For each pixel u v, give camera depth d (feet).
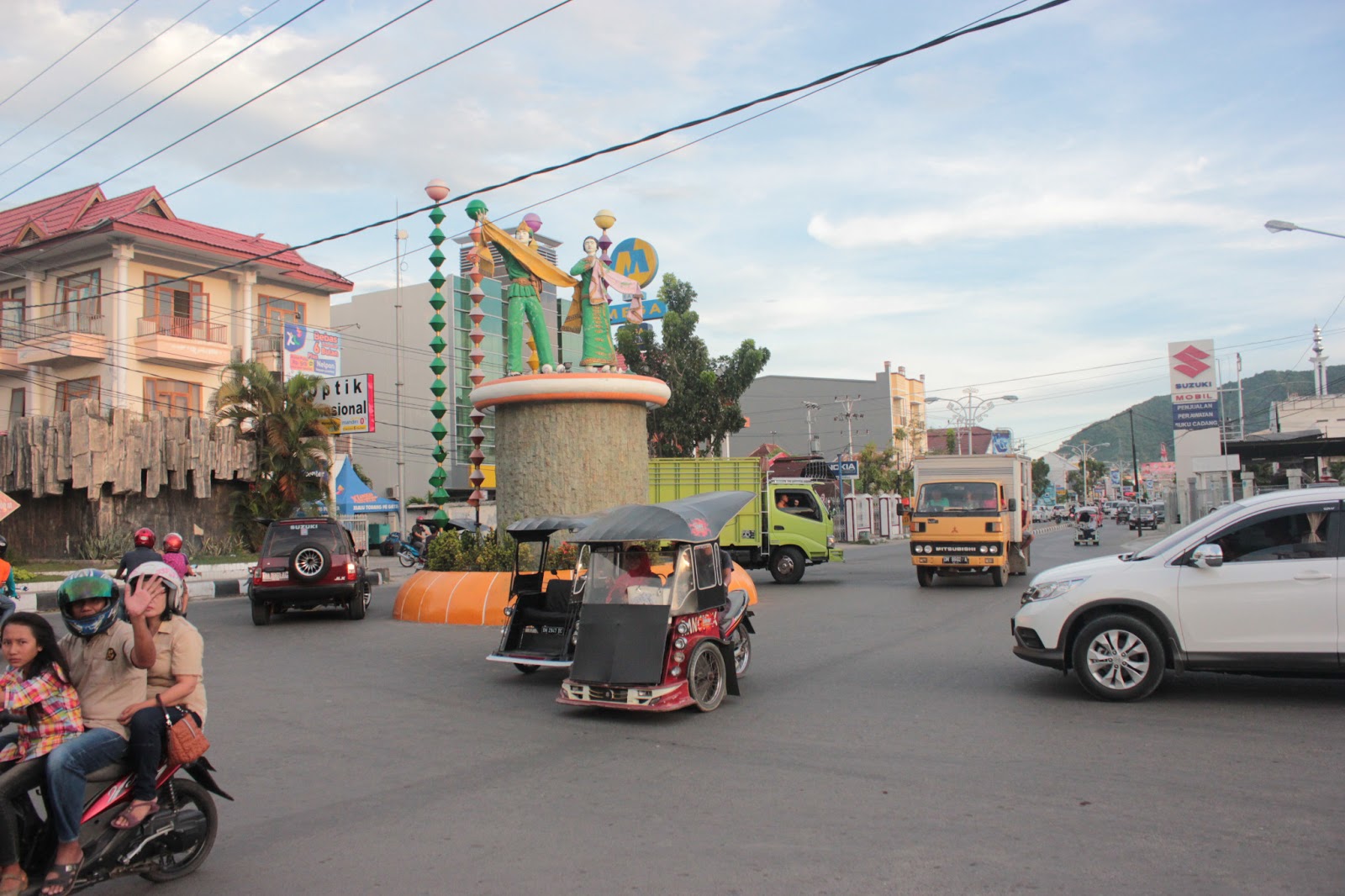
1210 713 26.43
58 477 88.12
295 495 101.60
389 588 83.46
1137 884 14.92
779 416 259.60
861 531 166.30
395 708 30.60
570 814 19.29
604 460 54.60
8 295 118.42
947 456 74.84
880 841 17.19
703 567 29.86
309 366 109.60
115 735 14.85
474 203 57.52
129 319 109.70
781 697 30.68
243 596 77.46
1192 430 118.62
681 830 18.08
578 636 29.22
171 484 94.53
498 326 158.71
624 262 65.00
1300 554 26.89
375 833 18.42
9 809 13.78
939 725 25.91
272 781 22.29
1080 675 28.32
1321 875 15.12
